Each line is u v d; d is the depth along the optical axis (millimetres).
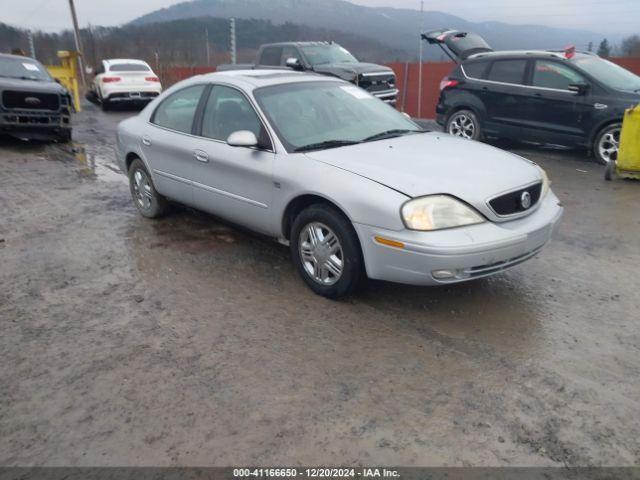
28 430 2686
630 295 4066
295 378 3055
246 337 3496
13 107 10445
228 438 2602
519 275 4441
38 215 6188
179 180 5180
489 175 3756
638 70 13281
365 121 4789
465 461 2449
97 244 5234
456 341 3428
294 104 4586
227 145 4586
